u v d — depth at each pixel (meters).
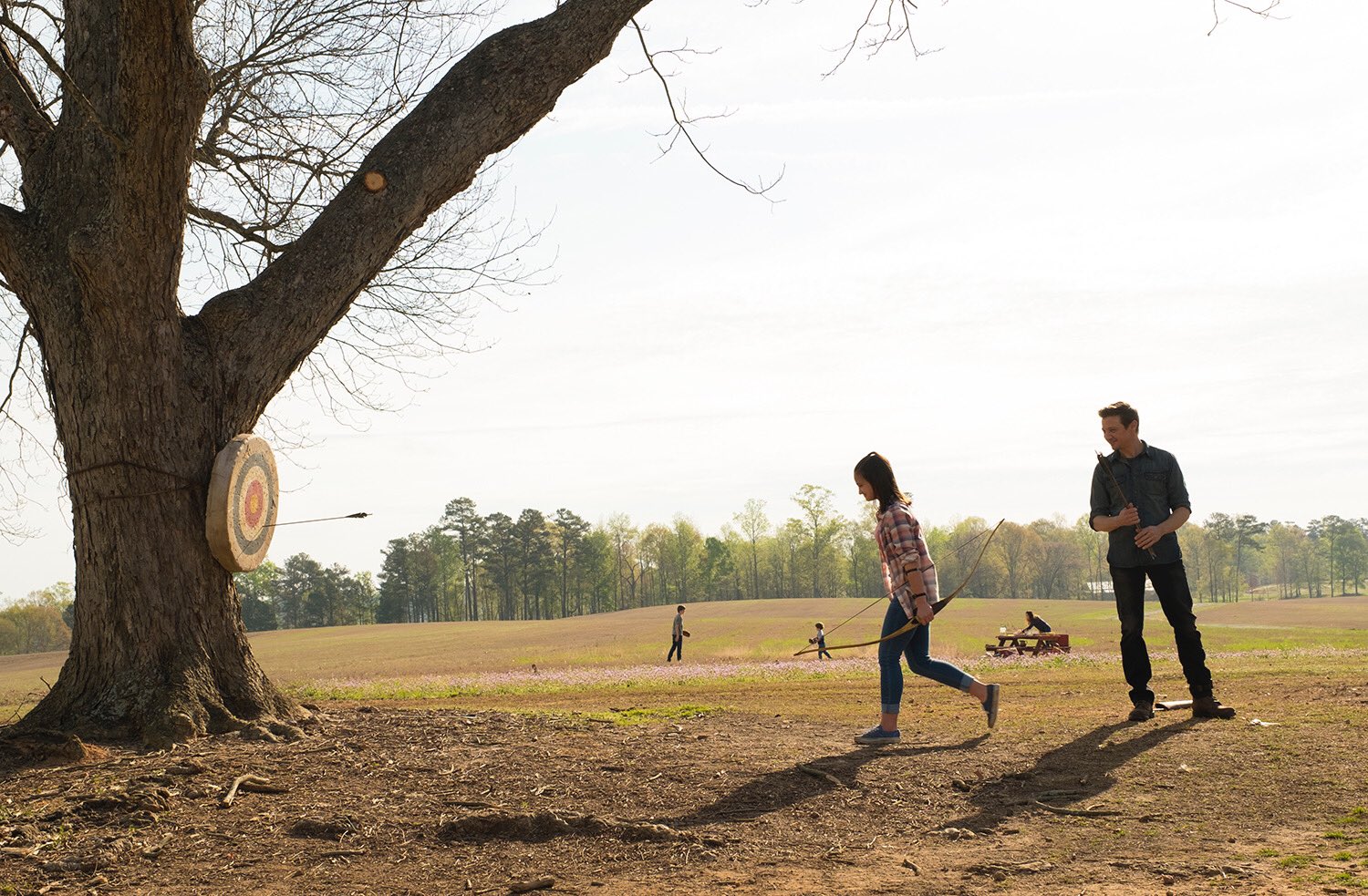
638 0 7.77
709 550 138.38
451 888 3.66
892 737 6.26
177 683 6.26
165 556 6.46
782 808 4.67
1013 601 111.94
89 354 6.50
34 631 105.94
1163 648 25.70
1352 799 4.37
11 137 7.07
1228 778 4.89
